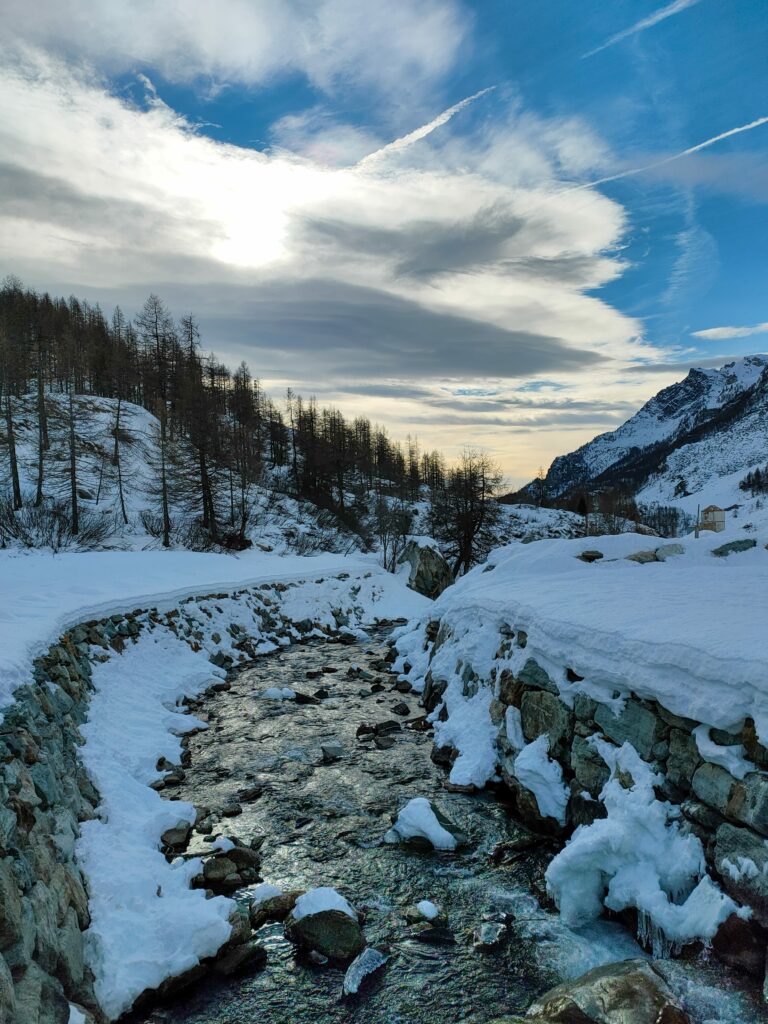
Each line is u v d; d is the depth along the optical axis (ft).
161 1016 17.84
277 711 47.50
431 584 124.88
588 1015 16.10
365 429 356.79
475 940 20.92
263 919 22.22
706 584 35.88
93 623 46.29
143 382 252.42
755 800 18.06
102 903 20.35
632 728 24.50
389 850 27.02
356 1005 18.28
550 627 31.68
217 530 147.23
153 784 32.91
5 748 20.27
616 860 21.68
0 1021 12.86
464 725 38.17
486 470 146.10
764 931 16.78
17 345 179.01
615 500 352.90
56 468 149.79
